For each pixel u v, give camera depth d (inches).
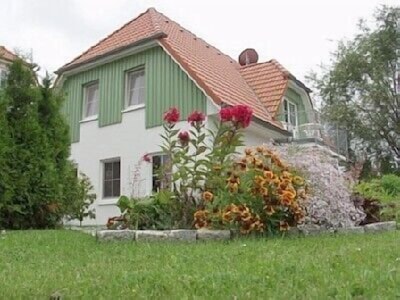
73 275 139.9
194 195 282.5
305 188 272.2
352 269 127.6
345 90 1004.6
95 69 621.6
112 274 136.3
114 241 242.7
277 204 258.4
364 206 353.1
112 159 587.2
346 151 740.0
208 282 116.0
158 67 558.3
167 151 293.1
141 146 557.0
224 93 530.0
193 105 518.0
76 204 409.1
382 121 964.6
